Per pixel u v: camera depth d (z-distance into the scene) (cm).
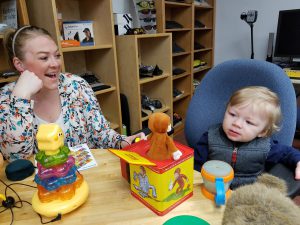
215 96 111
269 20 286
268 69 97
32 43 97
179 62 287
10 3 140
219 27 321
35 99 108
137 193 63
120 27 200
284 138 94
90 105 120
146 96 243
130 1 228
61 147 60
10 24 143
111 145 112
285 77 96
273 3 278
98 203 63
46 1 143
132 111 211
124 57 199
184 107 299
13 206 64
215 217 57
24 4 137
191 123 116
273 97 89
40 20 151
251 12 253
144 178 59
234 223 34
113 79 194
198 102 114
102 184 71
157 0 220
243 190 40
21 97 93
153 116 58
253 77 101
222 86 109
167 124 57
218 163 66
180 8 270
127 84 206
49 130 57
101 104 207
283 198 37
